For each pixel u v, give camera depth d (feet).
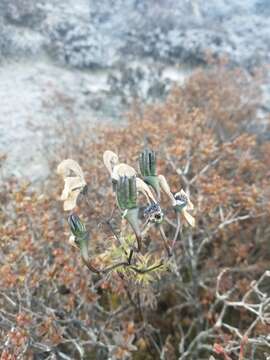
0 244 9.62
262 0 25.80
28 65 20.98
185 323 11.60
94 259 9.18
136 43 23.26
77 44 22.33
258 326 9.76
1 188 12.70
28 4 22.41
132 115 15.78
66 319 9.58
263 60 22.80
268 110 19.99
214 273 11.86
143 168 6.85
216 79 18.47
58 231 10.91
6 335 8.79
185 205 7.04
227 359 7.95
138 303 9.57
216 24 24.34
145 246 9.82
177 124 13.43
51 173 14.28
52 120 17.88
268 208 11.34
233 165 13.69
